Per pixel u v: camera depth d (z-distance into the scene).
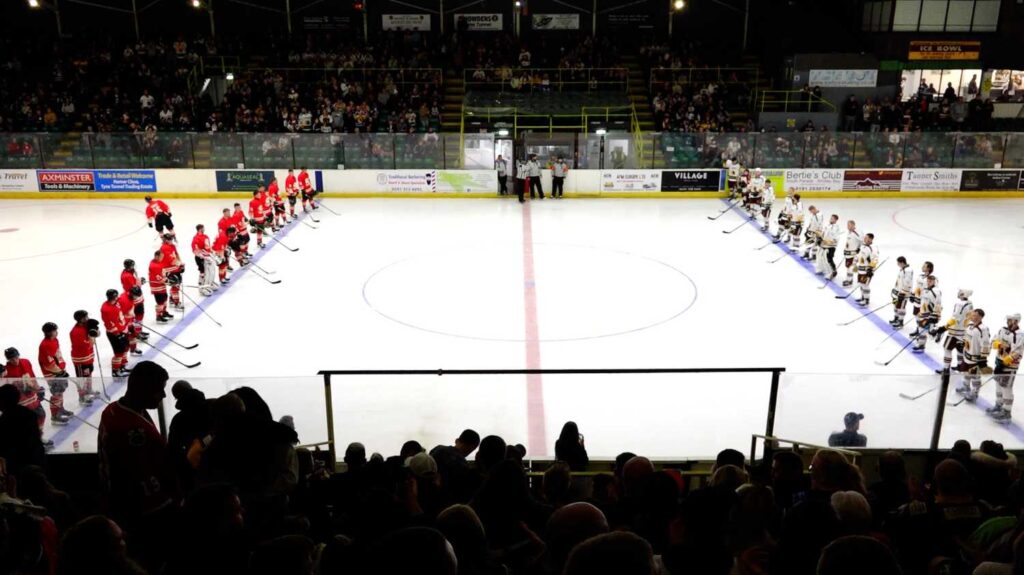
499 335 14.94
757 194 24.62
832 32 34.78
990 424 8.52
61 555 3.34
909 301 16.22
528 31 36.31
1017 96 35.53
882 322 15.91
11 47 33.38
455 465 6.80
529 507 4.59
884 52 33.84
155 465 5.37
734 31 36.25
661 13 36.06
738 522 4.32
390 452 9.73
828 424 8.63
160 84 32.50
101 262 19.98
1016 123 32.28
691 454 10.19
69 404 8.40
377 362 13.67
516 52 35.19
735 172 27.64
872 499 5.56
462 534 3.61
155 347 14.52
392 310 16.42
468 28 36.16
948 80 35.44
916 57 33.75
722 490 4.47
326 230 23.70
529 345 14.44
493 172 28.73
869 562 2.87
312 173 28.69
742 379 12.20
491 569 4.16
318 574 4.03
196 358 13.97
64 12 34.72
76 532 3.34
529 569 4.33
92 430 8.48
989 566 3.31
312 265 19.94
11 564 4.04
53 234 23.03
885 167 28.52
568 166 29.06
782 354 14.13
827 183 28.67
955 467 4.80
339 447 9.75
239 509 3.93
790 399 8.55
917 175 28.52
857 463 8.23
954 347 13.08
